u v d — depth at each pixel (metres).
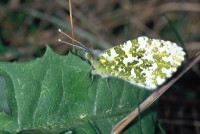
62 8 0.23
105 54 0.12
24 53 0.20
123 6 0.25
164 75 0.11
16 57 0.19
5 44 0.21
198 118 0.19
